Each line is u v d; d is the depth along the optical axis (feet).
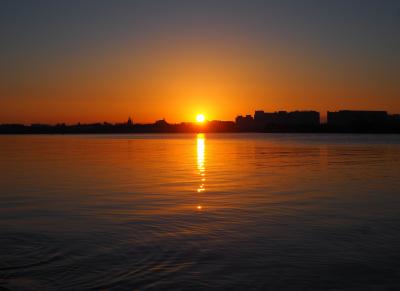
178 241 59.67
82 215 78.02
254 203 88.89
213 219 73.51
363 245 57.26
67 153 284.82
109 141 568.41
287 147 354.13
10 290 43.01
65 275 46.78
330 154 255.09
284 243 58.44
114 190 109.81
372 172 149.69
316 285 44.21
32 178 139.85
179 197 97.45
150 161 212.23
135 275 46.83
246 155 253.24
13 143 488.85
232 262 50.85
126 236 62.39
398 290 42.91
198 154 268.62
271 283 44.75
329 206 84.89
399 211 79.20
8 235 63.31
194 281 45.27
